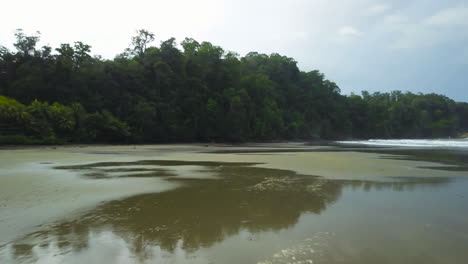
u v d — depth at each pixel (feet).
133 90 208.03
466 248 18.35
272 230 21.62
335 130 359.46
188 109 221.05
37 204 28.27
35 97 173.99
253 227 22.29
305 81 379.55
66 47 204.64
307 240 19.62
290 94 342.23
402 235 20.59
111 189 35.88
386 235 20.58
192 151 115.44
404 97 522.88
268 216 25.14
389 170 54.90
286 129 286.46
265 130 255.91
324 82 405.39
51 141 142.72
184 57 251.80
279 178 45.19
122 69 210.18
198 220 23.93
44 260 16.58
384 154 98.58
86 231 21.20
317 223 23.25
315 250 17.99
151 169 55.36
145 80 215.51
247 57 380.58
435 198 32.04
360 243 19.12
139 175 47.62
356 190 36.24
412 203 29.78
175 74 228.84
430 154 98.73
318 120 343.46
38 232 20.94
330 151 118.42
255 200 30.86
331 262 16.34
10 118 134.62
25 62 188.75
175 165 62.39
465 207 28.27
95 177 44.96
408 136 417.28
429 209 27.53
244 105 245.04
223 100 239.50
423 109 472.44
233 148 146.61
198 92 232.94
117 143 178.70
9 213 25.31
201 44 287.89
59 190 34.81
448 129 429.38
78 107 165.89
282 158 81.25
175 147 151.84
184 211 26.53
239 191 35.40
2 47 193.98
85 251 17.80
